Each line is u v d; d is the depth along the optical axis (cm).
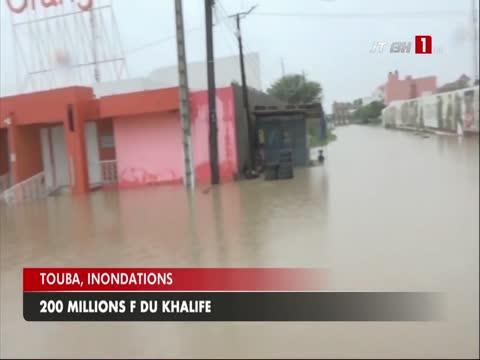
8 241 941
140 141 1828
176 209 1152
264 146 2106
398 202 933
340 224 795
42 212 1361
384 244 648
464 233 667
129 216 1114
